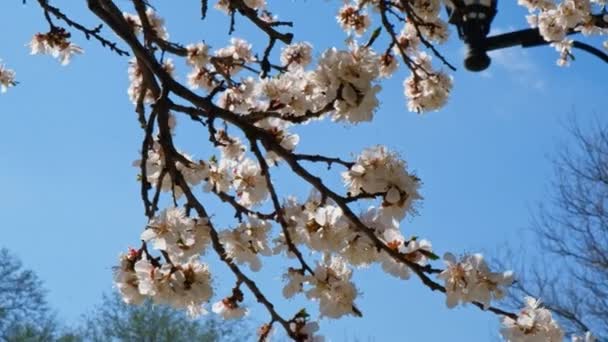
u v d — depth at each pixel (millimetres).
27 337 6434
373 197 1227
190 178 1464
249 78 1643
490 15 1811
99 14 1267
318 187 1226
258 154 1267
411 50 1896
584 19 2139
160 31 1970
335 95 1218
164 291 1314
